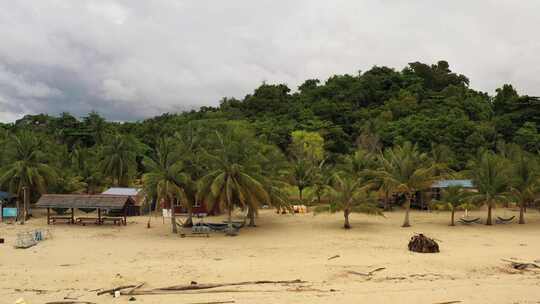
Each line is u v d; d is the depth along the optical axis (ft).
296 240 126.62
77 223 163.84
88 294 73.20
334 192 150.20
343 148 346.33
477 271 88.58
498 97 383.65
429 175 152.66
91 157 252.83
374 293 71.56
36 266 94.58
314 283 79.46
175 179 140.46
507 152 248.93
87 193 226.38
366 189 160.56
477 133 290.97
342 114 391.86
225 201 136.15
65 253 108.78
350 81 479.41
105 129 340.18
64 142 321.93
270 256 104.22
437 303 66.28
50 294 73.05
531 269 90.33
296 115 404.98
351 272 86.58
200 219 171.22
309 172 222.89
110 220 166.30
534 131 306.55
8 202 202.18
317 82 527.40
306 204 220.84
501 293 71.46
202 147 161.58
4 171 175.32
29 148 179.01
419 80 466.29
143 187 145.28
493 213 192.75
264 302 67.31
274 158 164.96
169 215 179.01
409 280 81.00
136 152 268.82
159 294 72.90
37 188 180.96
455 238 129.80
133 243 123.03
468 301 67.31
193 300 68.90
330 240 126.00
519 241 124.88
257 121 379.35
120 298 70.69
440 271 88.33
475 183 161.27
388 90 453.17
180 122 385.70
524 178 158.92
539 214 190.49
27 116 361.10
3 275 85.87
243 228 150.71
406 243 120.78
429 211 199.82
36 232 129.18
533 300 67.87
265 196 139.03
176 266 93.09
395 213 195.21
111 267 92.63
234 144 140.15
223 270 89.20
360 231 143.33
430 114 353.51
